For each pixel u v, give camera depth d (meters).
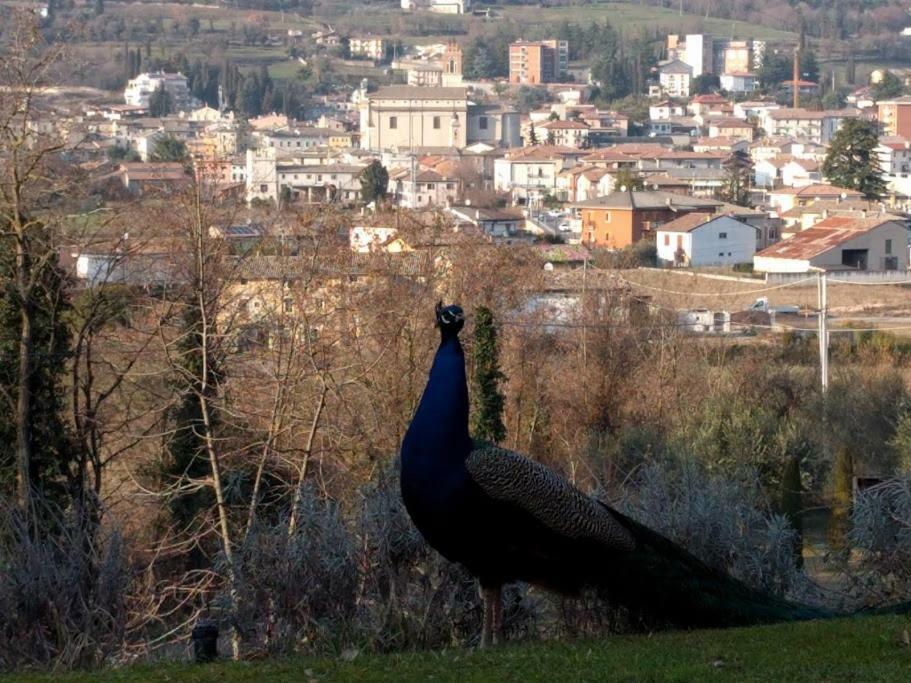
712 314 51.03
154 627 15.48
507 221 90.44
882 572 12.02
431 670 9.05
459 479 9.35
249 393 26.34
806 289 64.38
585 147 168.62
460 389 9.47
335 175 122.44
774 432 31.20
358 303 28.88
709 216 82.12
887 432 32.78
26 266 24.64
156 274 26.91
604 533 9.63
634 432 32.00
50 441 25.08
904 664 8.79
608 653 9.27
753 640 9.45
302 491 12.89
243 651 10.88
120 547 11.45
